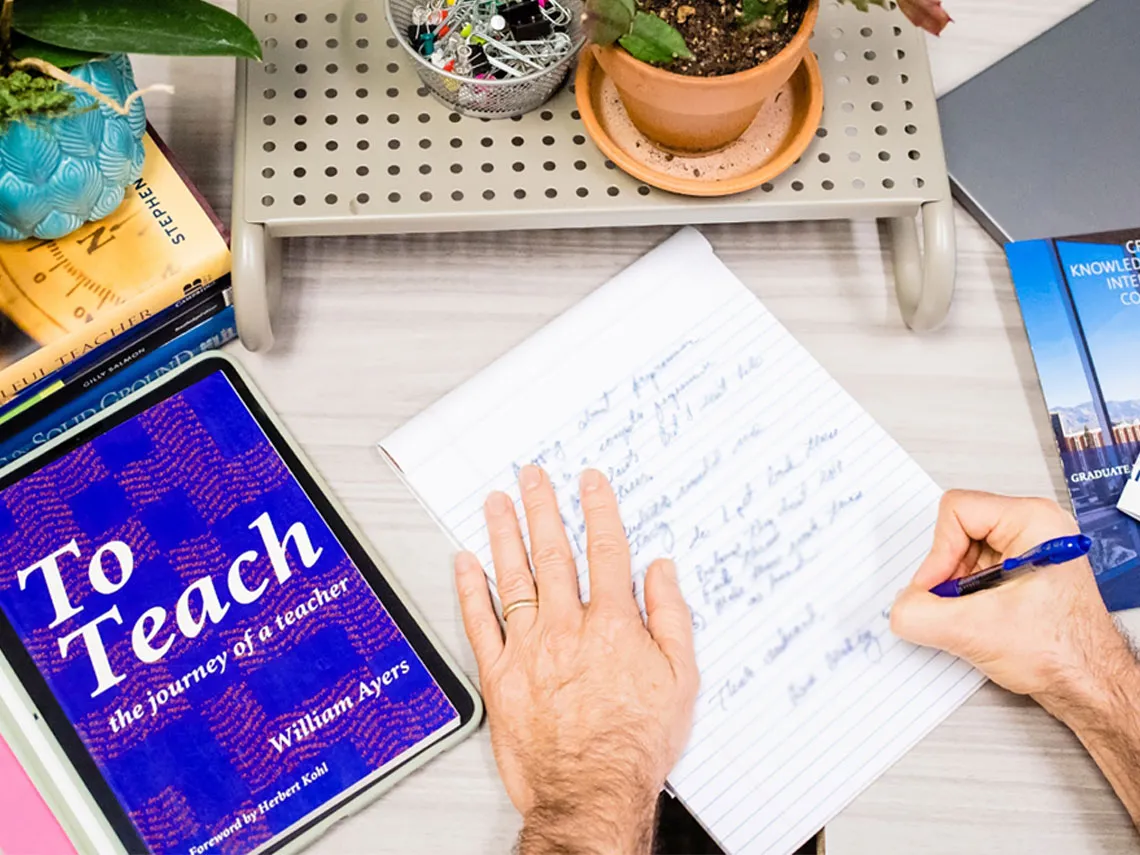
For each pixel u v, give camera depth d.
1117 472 0.64
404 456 0.63
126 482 0.62
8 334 0.58
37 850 0.57
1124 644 0.60
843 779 0.59
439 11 0.63
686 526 0.63
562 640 0.59
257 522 0.62
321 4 0.63
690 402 0.65
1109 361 0.65
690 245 0.67
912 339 0.67
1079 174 0.69
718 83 0.53
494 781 0.59
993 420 0.66
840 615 0.62
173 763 0.59
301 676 0.60
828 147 0.61
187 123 0.69
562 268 0.68
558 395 0.65
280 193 0.60
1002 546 0.61
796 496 0.64
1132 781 0.57
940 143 0.62
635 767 0.57
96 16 0.52
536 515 0.62
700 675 0.61
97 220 0.60
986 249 0.69
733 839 0.58
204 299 0.61
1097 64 0.71
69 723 0.59
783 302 0.68
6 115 0.50
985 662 0.59
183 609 0.61
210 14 0.53
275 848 0.58
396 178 0.60
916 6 0.49
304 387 0.65
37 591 0.61
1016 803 0.59
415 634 0.61
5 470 0.62
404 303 0.67
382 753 0.59
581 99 0.60
